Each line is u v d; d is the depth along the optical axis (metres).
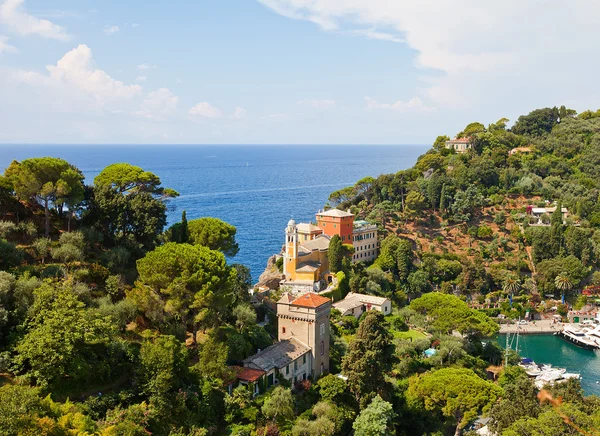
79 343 66.38
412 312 135.00
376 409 78.25
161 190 117.31
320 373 95.69
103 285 87.06
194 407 69.88
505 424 72.31
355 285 146.88
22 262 83.75
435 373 90.19
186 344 84.94
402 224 198.25
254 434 71.56
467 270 170.38
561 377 120.06
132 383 68.75
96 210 103.50
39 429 48.44
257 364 82.75
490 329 121.88
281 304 95.69
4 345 64.81
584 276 170.25
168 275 80.94
